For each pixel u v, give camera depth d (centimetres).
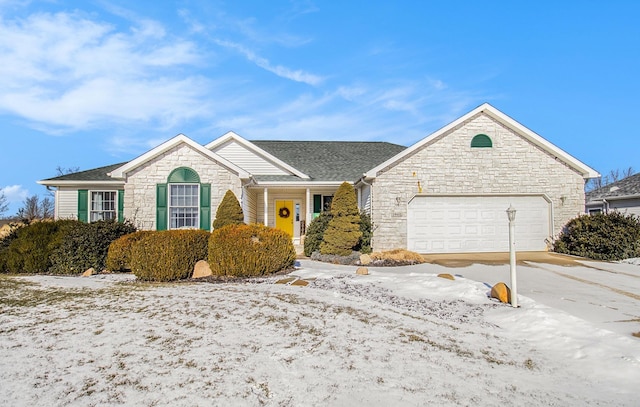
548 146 1612
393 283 977
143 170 1560
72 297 816
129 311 703
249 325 626
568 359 533
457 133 1606
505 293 821
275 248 1144
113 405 376
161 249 1070
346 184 1454
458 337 609
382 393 415
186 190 1577
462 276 1102
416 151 1591
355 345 554
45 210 3981
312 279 1035
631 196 1894
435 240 1591
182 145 1578
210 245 1121
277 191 2019
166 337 567
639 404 409
